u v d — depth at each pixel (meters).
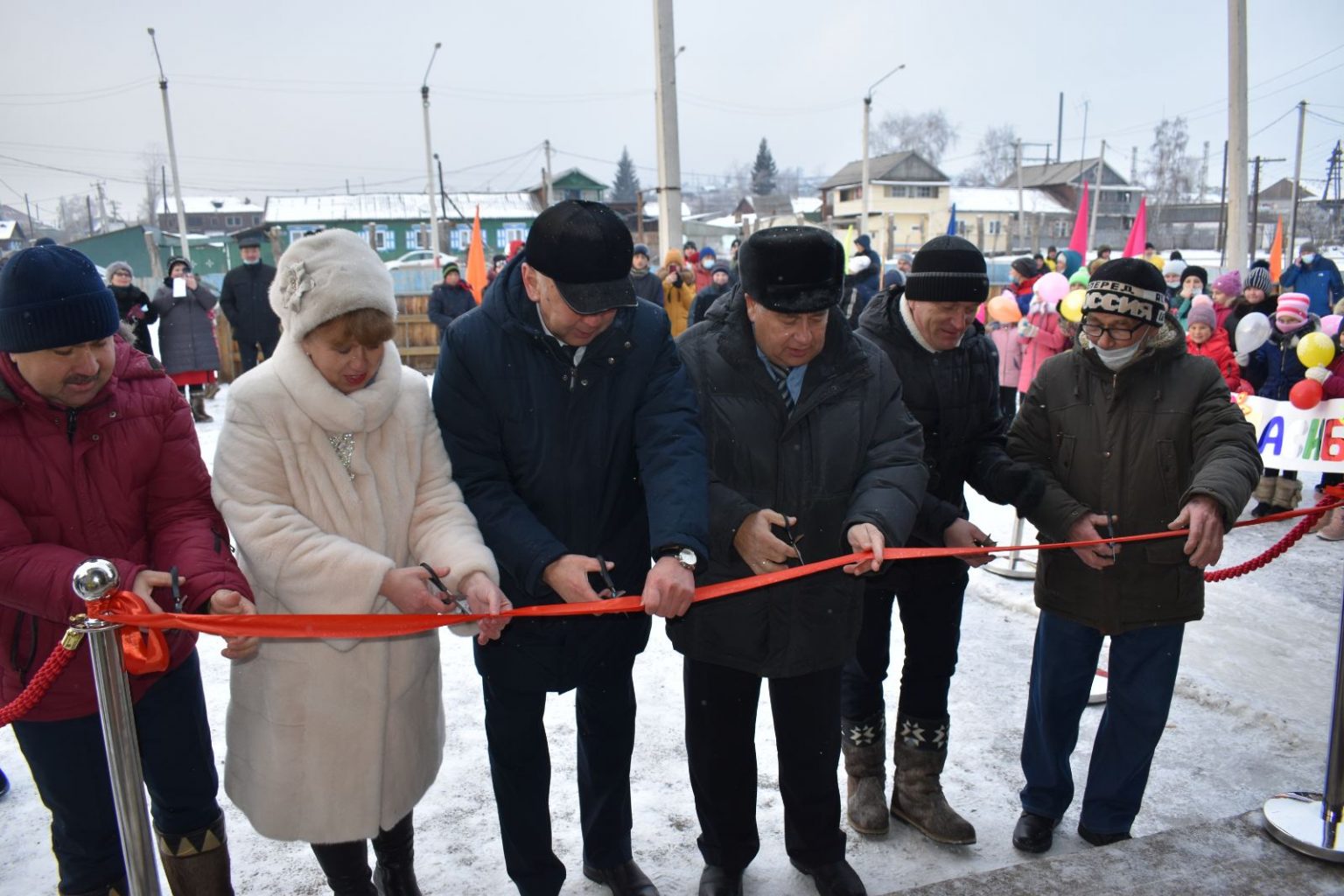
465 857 2.87
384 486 2.11
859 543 2.21
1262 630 4.58
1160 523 2.64
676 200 9.87
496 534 2.16
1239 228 11.62
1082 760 3.43
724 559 2.34
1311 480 7.52
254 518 1.96
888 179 59.62
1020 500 2.72
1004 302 7.88
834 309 2.43
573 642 2.31
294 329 1.93
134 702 2.03
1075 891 2.12
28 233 63.09
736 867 2.58
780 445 2.38
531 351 2.19
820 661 2.40
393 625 1.84
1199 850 2.25
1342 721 2.19
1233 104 11.45
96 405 1.95
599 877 2.64
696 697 2.49
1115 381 2.65
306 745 2.09
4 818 3.09
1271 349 6.62
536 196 53.94
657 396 2.29
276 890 2.71
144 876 1.84
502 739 2.36
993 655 4.38
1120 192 68.25
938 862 2.81
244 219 71.56
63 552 1.85
